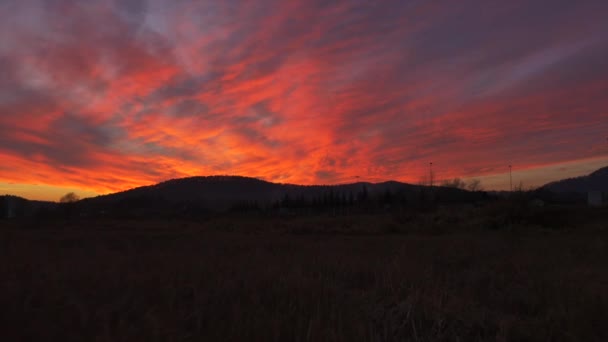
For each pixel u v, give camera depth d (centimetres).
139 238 2445
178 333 476
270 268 861
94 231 3644
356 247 1744
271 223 5488
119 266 880
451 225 3878
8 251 1136
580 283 813
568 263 1171
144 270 863
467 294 713
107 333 448
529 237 2502
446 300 642
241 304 609
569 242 1939
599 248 1571
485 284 865
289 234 3544
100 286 682
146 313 525
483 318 577
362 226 4166
